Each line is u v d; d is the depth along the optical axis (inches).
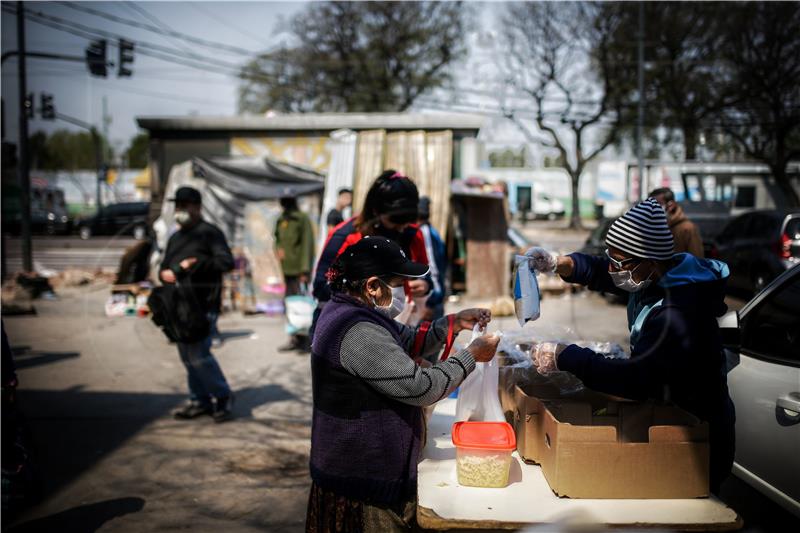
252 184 357.4
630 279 69.3
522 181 960.3
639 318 72.1
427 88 926.4
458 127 390.6
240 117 398.9
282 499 125.7
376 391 66.2
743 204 462.9
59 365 230.8
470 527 60.6
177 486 131.3
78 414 176.1
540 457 72.1
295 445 154.2
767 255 305.0
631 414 67.4
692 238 157.8
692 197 465.7
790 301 97.8
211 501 124.5
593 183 944.9
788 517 102.9
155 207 402.3
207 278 162.4
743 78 538.9
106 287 439.5
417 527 68.2
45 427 165.5
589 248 363.6
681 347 63.7
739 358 102.2
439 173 355.9
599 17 607.5
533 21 601.9
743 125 539.8
